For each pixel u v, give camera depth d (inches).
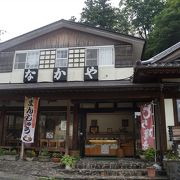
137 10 1316.4
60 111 595.2
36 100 506.0
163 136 436.8
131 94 478.9
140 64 416.2
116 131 652.1
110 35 598.9
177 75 459.2
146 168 414.9
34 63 617.0
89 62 595.2
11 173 415.2
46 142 585.6
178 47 453.1
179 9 965.8
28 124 500.7
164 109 453.1
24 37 626.2
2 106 616.7
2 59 636.1
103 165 439.2
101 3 1212.5
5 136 605.9
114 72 578.2
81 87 464.1
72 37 622.5
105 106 579.2
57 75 585.9
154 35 1049.5
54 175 401.1
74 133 567.8
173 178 367.9
